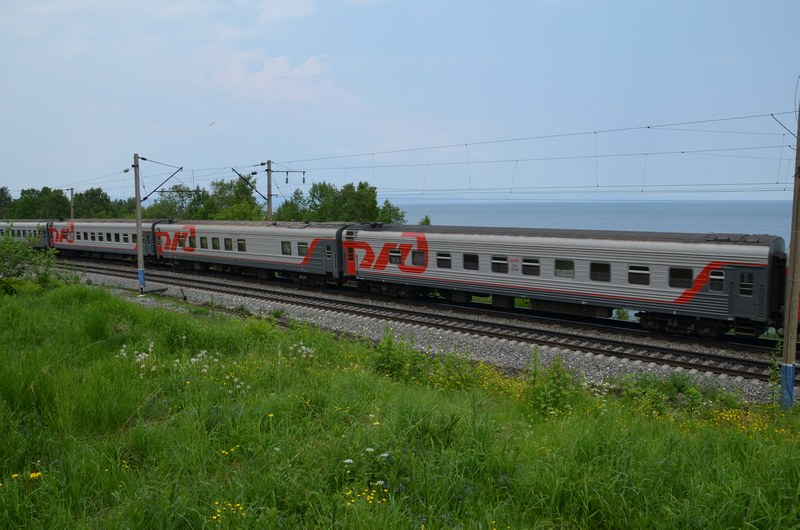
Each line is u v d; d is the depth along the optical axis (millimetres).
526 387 11109
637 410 10398
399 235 23531
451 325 18500
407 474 6156
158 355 11469
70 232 41000
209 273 33250
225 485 5973
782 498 5625
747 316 16062
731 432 7953
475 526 5184
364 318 19734
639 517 5453
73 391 8078
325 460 6316
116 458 6586
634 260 17859
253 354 12000
